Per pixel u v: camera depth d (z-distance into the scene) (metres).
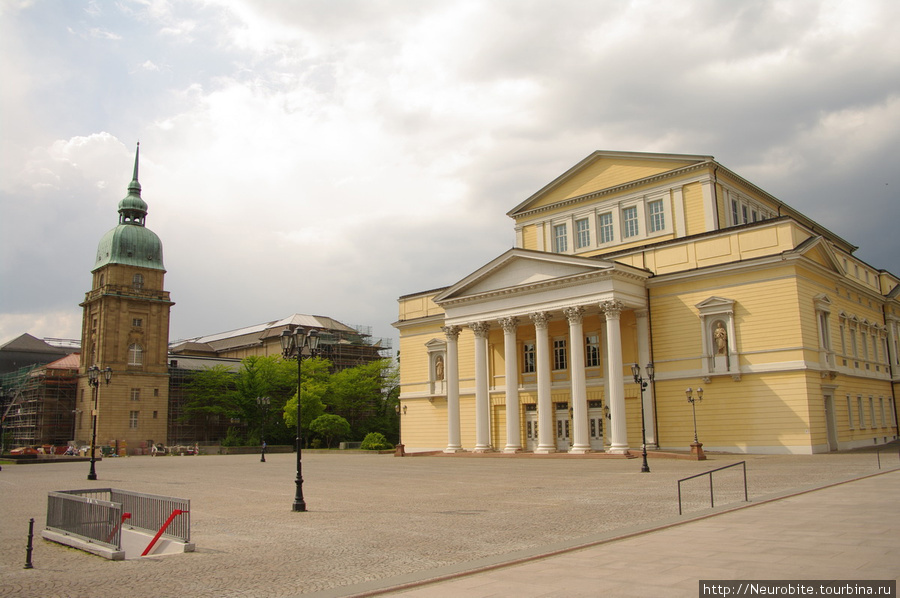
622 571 11.83
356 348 125.38
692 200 52.88
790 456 41.09
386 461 53.88
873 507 18.27
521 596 10.47
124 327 104.75
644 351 49.75
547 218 61.38
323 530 18.48
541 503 23.06
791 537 14.33
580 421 48.88
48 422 106.12
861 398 51.19
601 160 58.53
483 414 55.88
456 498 25.48
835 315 49.12
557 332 56.25
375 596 10.94
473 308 56.75
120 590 11.89
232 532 18.45
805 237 46.47
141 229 110.44
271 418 106.88
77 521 17.17
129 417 102.88
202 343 152.12
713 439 46.19
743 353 45.47
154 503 17.09
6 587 12.21
